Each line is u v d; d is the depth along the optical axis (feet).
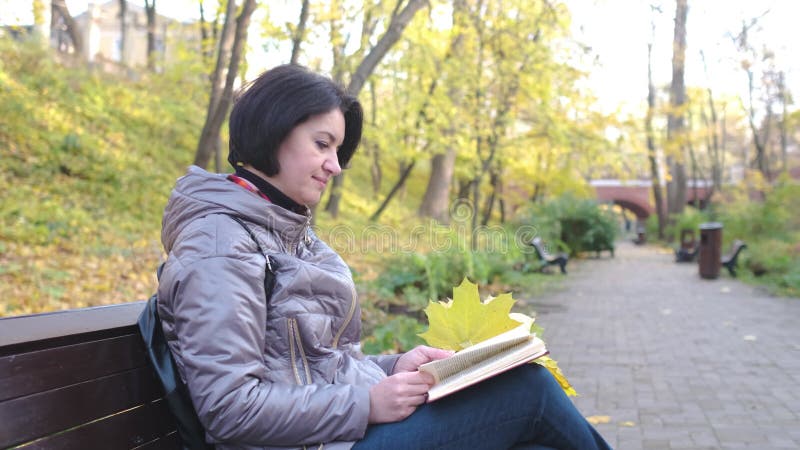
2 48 57.62
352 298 6.40
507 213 114.93
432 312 7.21
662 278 54.29
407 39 47.47
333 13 41.22
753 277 52.16
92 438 5.21
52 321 5.41
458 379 5.82
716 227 52.75
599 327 29.12
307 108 6.22
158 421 6.00
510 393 6.03
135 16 99.14
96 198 44.80
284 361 5.90
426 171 117.39
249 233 5.88
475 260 37.27
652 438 14.03
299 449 5.66
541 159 75.82
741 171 187.62
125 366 5.65
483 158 57.16
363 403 5.71
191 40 45.42
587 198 82.84
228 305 5.40
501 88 55.21
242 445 5.63
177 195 5.95
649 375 19.95
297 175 6.33
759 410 16.15
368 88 59.52
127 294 27.91
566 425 6.15
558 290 43.98
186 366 5.44
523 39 52.31
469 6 51.11
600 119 56.44
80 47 76.64
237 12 39.34
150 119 65.87
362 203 90.02
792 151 166.20
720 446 13.51
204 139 34.40
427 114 51.93
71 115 56.29
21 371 4.65
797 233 72.95
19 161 44.09
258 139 6.21
